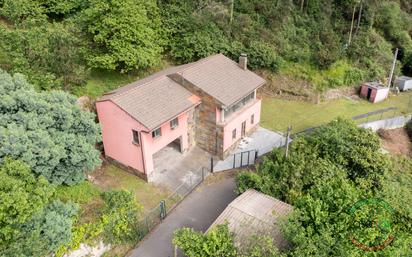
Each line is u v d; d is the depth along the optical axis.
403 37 42.81
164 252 17.47
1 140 13.80
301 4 38.94
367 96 36.22
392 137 31.09
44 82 21.66
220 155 25.22
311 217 14.77
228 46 33.47
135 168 22.48
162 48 31.22
